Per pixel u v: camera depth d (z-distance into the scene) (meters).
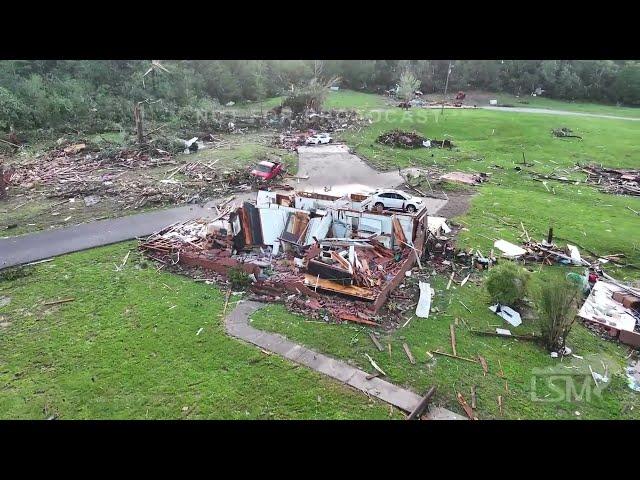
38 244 22.09
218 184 31.50
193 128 48.50
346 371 14.07
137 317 16.59
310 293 18.03
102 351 14.75
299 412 12.48
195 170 34.25
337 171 37.00
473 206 29.45
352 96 78.75
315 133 49.22
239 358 14.50
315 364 14.32
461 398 13.22
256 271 19.02
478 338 16.16
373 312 16.95
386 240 21.02
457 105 72.94
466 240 24.09
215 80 66.19
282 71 78.31
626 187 34.38
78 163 35.22
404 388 13.49
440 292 18.94
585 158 42.81
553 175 37.19
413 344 15.55
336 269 18.33
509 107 74.50
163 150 38.16
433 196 31.34
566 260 21.98
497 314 17.62
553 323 15.55
